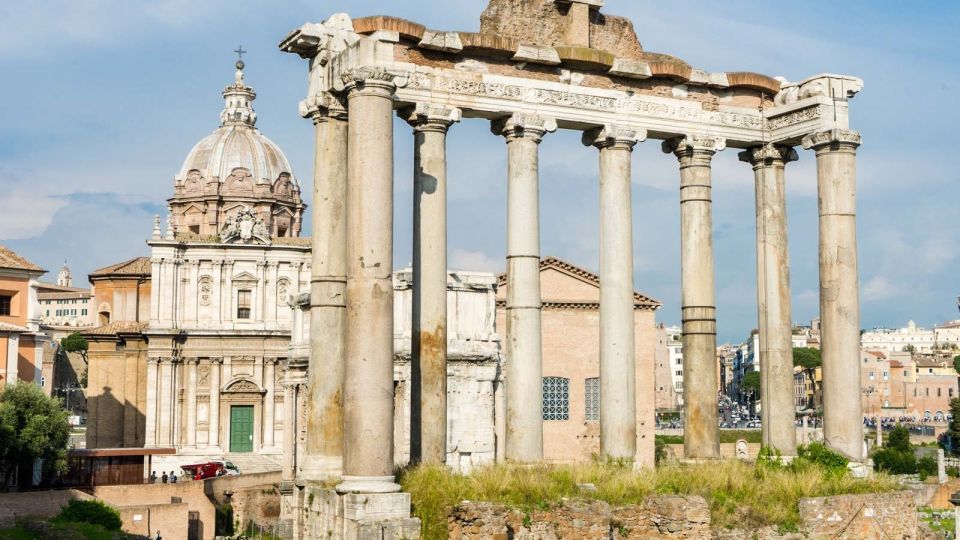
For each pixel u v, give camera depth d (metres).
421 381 37.03
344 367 34.06
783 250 44.34
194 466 106.31
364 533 31.38
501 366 81.19
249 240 119.50
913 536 39.16
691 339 42.44
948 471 123.25
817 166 43.25
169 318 117.12
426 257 37.50
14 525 70.75
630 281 40.78
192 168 134.38
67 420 86.31
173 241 117.81
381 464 32.47
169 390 116.25
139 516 78.75
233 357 118.19
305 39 36.25
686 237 42.91
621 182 41.03
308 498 34.25
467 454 77.69
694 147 42.72
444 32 38.28
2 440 77.31
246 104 140.62
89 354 122.50
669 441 124.50
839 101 43.09
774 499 37.84
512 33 40.41
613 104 41.28
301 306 85.06
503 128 39.97
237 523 88.62
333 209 36.34
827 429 42.31
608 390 40.28
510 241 39.41
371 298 32.78
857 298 42.56
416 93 37.88
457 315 79.88
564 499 34.34
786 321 43.97
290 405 84.75
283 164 138.00
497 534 32.81
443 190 38.03
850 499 37.91
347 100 36.19
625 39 42.59
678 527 35.44
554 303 103.69
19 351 94.56
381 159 33.34
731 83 43.81
